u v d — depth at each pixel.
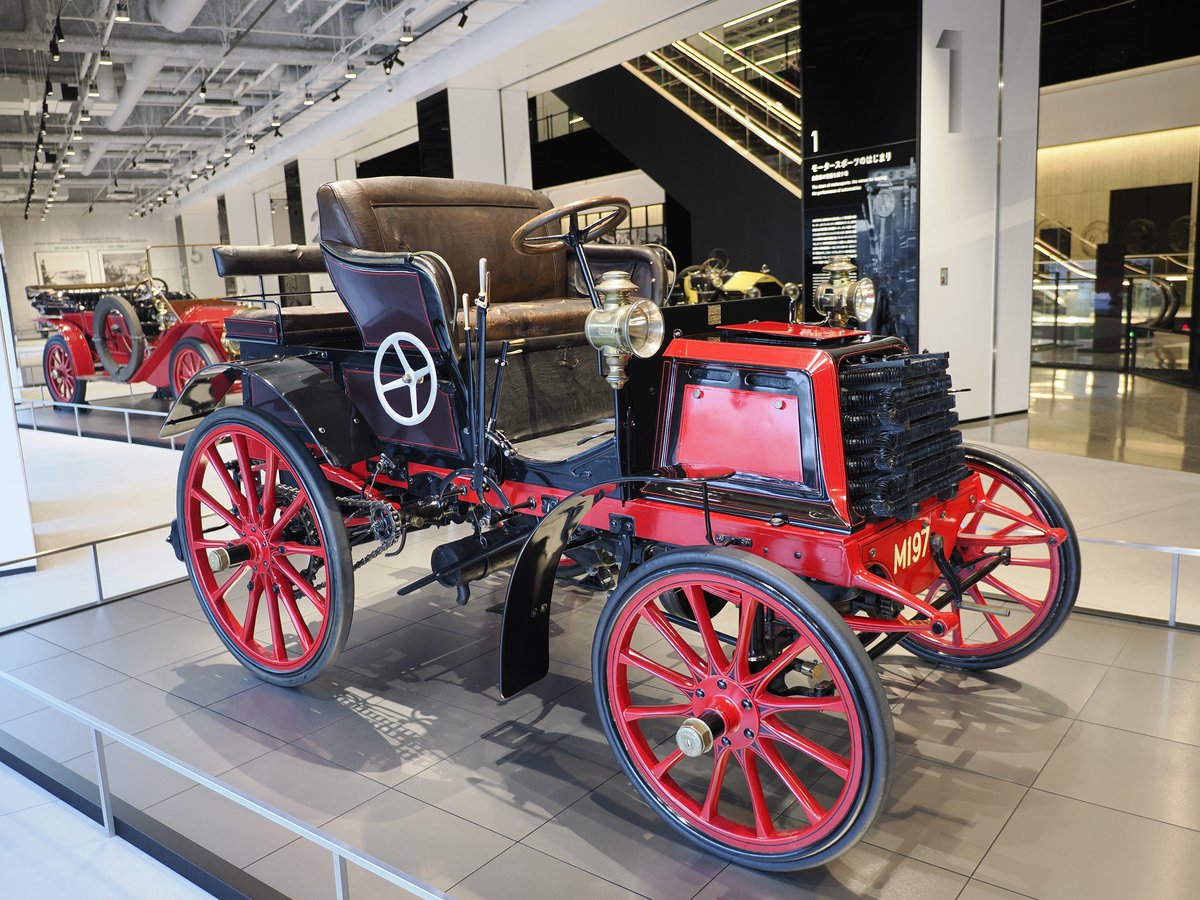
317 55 9.27
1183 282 6.34
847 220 6.52
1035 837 1.97
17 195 17.98
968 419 6.60
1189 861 1.87
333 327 3.19
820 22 6.38
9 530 4.31
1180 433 5.95
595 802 2.20
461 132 9.21
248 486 2.86
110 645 3.26
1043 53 6.89
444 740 2.52
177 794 2.31
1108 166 6.71
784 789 2.22
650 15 7.02
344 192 2.79
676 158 10.03
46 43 8.62
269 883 1.95
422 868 1.96
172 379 7.71
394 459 2.81
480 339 2.38
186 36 8.80
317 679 2.90
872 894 1.82
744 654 1.89
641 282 3.21
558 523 2.18
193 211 18.11
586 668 2.94
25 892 2.04
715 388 2.16
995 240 6.46
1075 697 2.58
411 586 2.62
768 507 2.06
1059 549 2.53
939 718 2.49
